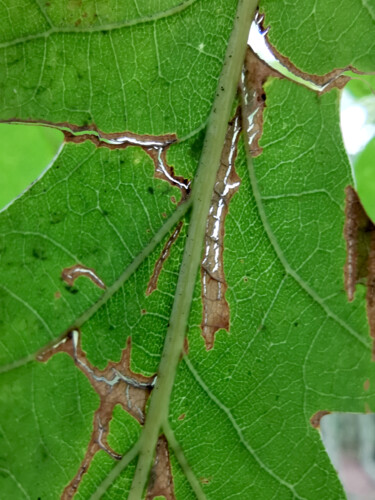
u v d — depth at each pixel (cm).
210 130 11
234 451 11
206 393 11
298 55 11
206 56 11
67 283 10
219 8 11
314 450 11
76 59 10
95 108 10
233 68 11
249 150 11
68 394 10
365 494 32
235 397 11
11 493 10
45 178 10
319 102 11
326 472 11
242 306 11
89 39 10
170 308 11
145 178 11
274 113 11
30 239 10
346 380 11
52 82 10
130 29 10
